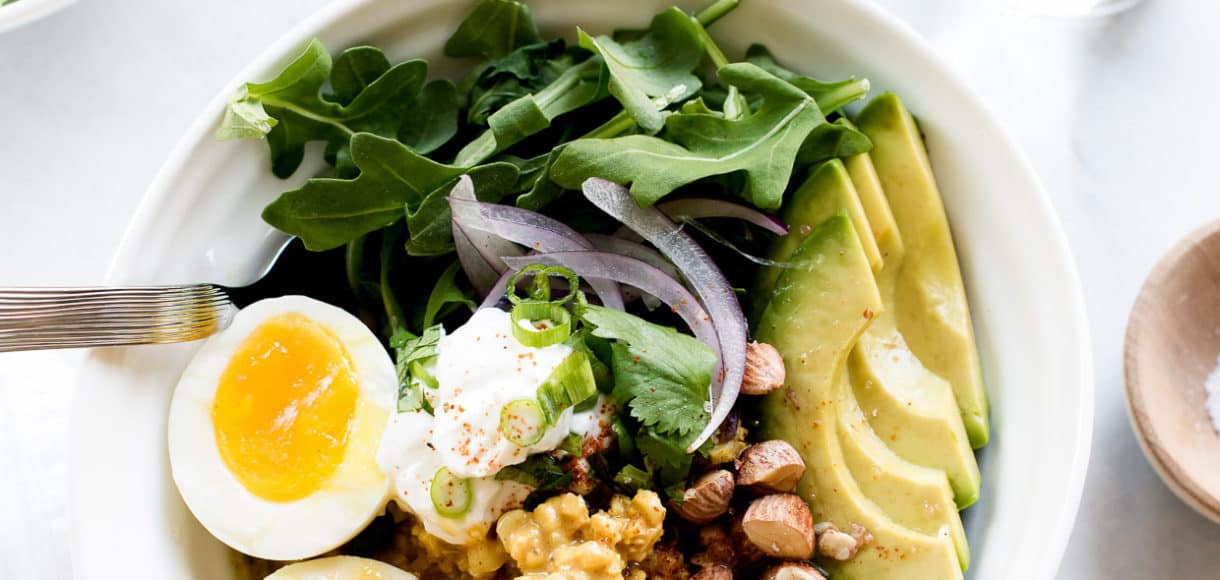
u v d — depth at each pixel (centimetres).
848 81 38
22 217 41
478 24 38
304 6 42
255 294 38
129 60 42
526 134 37
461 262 38
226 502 37
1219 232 40
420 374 37
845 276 38
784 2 38
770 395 38
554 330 36
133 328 36
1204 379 41
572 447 36
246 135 37
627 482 37
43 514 40
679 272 38
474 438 36
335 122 38
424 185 38
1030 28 43
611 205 37
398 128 39
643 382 36
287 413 38
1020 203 38
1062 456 36
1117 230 42
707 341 38
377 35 38
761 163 37
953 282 39
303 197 37
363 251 39
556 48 39
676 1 38
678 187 38
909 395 38
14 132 41
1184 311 40
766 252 39
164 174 37
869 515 37
